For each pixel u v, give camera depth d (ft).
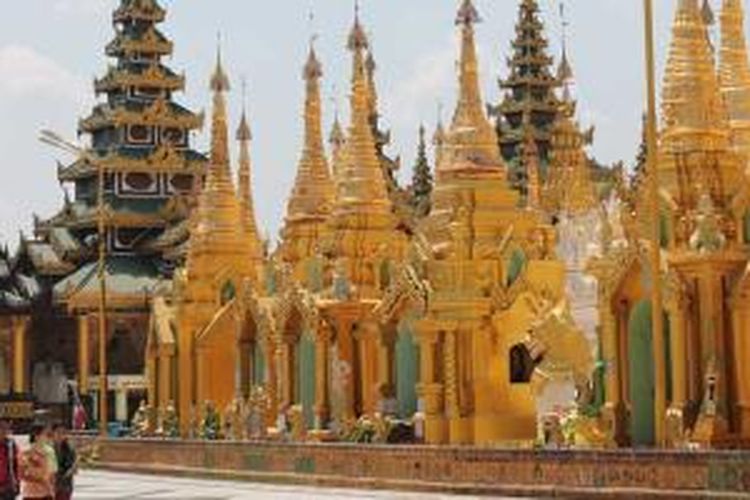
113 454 289.12
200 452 253.65
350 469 207.82
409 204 430.20
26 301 547.90
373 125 339.16
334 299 253.03
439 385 226.17
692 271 183.11
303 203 287.69
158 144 552.00
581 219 258.78
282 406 266.57
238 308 293.84
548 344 205.46
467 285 225.56
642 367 189.98
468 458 182.91
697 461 149.28
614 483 159.43
